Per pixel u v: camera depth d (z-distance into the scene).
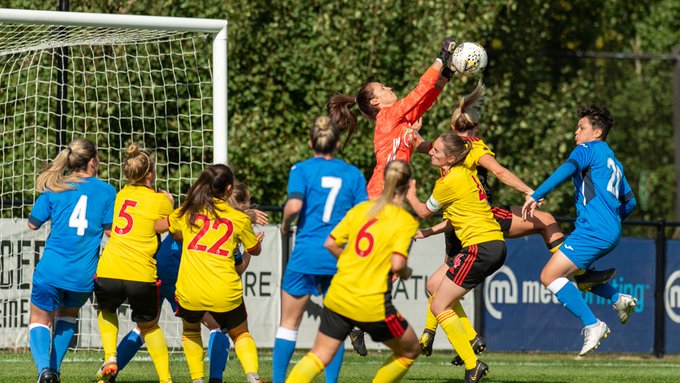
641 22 77.31
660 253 43.25
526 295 42.06
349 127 28.11
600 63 74.69
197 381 25.44
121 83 51.19
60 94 43.41
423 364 37.66
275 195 56.78
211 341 26.16
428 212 27.25
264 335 39.38
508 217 29.14
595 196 27.56
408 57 58.16
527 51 64.19
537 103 64.50
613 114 77.81
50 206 25.31
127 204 25.34
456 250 28.84
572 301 27.61
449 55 27.45
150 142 52.12
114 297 25.08
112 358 25.19
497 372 34.59
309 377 21.08
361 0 57.12
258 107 56.34
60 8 40.72
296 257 22.94
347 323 21.08
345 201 22.86
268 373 32.72
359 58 57.44
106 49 50.84
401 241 20.62
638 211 79.56
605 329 27.42
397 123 27.17
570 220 40.84
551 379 32.09
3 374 30.08
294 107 57.59
